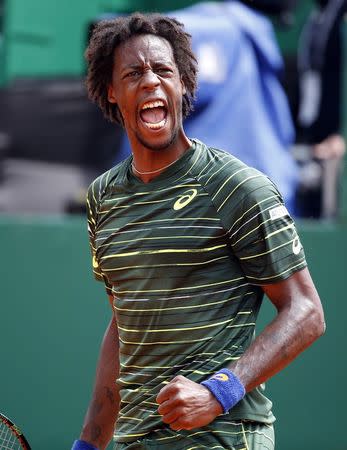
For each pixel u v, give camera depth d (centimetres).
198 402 1156
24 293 2550
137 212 1282
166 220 1257
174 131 1276
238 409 1228
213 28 2677
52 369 2538
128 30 1300
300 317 1214
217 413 1165
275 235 1227
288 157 2783
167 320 1241
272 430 1273
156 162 1282
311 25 3011
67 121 2855
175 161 1278
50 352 2538
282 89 2795
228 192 1238
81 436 1426
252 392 1245
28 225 2556
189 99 1364
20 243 2555
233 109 2678
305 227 2609
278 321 1215
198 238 1238
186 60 1331
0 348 2544
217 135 2666
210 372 1217
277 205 1238
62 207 2847
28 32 2927
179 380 1165
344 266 2614
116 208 1303
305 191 2905
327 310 2603
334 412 2591
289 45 3212
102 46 1320
